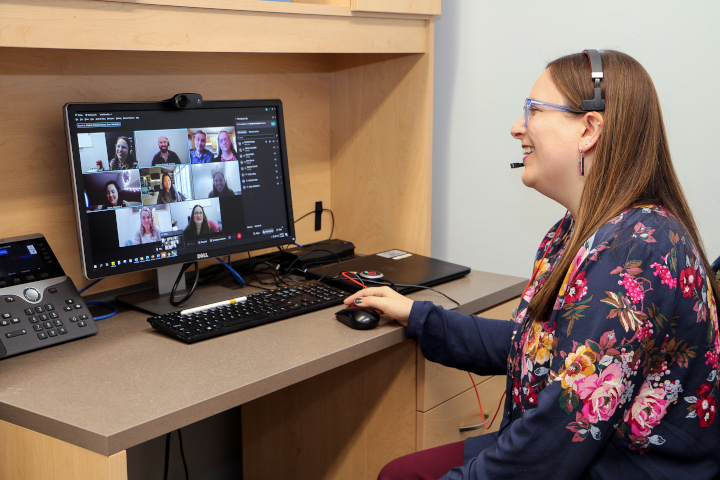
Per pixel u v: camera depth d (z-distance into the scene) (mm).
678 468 1018
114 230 1409
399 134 1918
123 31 1252
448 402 1598
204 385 1081
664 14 1817
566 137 1123
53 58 1453
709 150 1812
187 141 1518
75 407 1002
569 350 982
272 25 1485
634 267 966
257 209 1661
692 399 1007
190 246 1537
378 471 1643
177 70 1684
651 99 1074
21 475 1034
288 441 1837
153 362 1178
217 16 1391
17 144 1422
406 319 1394
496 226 2201
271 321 1387
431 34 1814
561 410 967
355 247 2092
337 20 1603
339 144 2072
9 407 1019
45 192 1480
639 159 1060
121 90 1581
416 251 1944
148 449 1842
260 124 1653
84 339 1294
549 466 979
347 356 1260
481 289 1638
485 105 2150
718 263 1187
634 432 1010
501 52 2090
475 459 1079
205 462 2014
